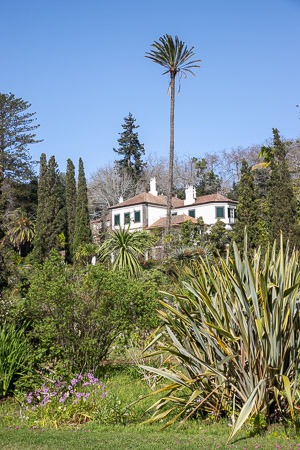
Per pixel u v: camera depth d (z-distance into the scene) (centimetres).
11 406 809
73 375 899
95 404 760
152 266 2728
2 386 853
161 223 5162
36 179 6794
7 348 874
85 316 959
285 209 3048
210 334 672
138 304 989
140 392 853
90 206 7169
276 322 647
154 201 5500
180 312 765
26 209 6775
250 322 658
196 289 740
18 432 657
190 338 725
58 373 883
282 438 595
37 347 934
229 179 8169
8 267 1510
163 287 1580
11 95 6562
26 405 787
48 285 949
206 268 772
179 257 2220
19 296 1294
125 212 5503
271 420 660
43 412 738
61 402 761
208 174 7875
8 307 1005
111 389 860
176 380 695
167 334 768
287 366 670
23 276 1427
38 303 956
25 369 875
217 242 3069
